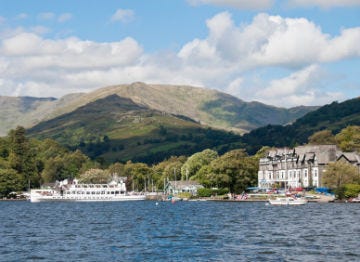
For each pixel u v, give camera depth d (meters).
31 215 187.62
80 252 89.00
